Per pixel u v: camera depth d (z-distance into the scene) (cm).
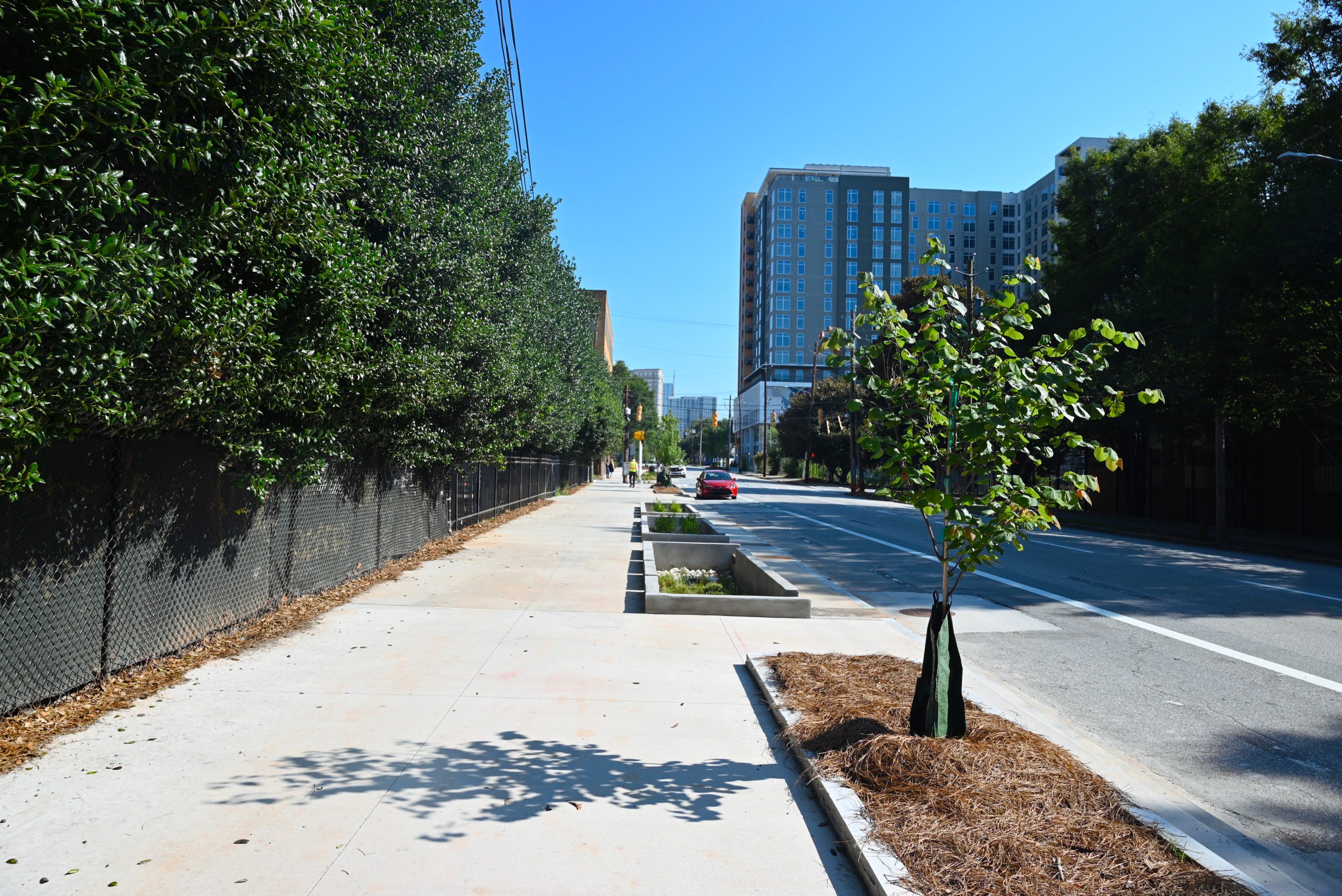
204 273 586
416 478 1504
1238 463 2872
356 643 775
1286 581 1502
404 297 1023
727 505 3634
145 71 452
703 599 973
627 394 8756
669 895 340
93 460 579
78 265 379
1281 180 2161
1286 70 2173
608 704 597
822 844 389
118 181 444
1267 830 457
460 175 1217
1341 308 2042
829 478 7438
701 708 593
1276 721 650
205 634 745
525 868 357
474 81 1262
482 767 469
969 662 830
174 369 552
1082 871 347
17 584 511
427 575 1239
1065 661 841
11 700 510
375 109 920
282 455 766
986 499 462
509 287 1606
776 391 12500
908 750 450
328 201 818
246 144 541
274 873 347
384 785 440
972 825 379
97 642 593
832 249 12606
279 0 506
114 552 607
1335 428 2442
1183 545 2352
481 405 1420
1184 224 2602
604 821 405
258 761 471
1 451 406
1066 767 457
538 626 871
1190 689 741
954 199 13588
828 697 579
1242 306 2197
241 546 812
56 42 387
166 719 541
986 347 489
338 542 1091
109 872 346
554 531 2094
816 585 1324
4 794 420
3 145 361
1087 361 468
